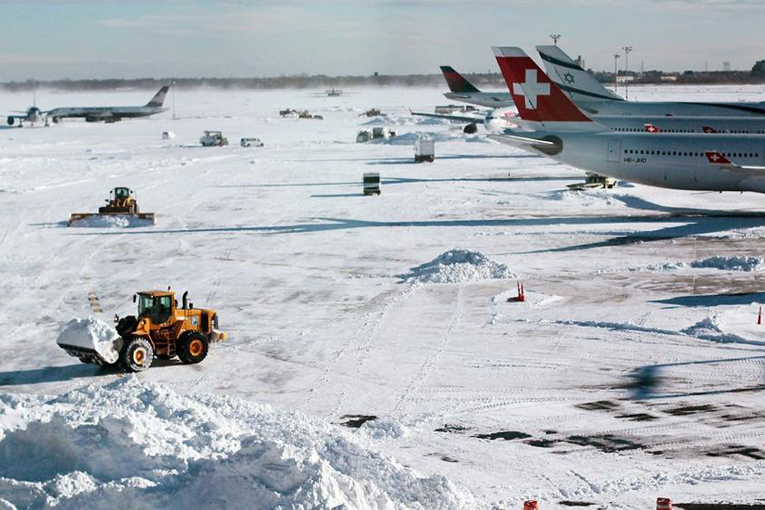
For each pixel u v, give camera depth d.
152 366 34.88
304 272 52.19
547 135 71.25
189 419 25.19
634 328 38.41
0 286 50.25
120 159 127.69
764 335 36.75
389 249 58.75
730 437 25.94
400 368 33.84
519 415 28.44
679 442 25.64
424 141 118.19
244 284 49.31
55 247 61.59
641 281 47.94
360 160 123.31
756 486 22.30
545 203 78.00
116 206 73.38
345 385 31.98
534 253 56.19
